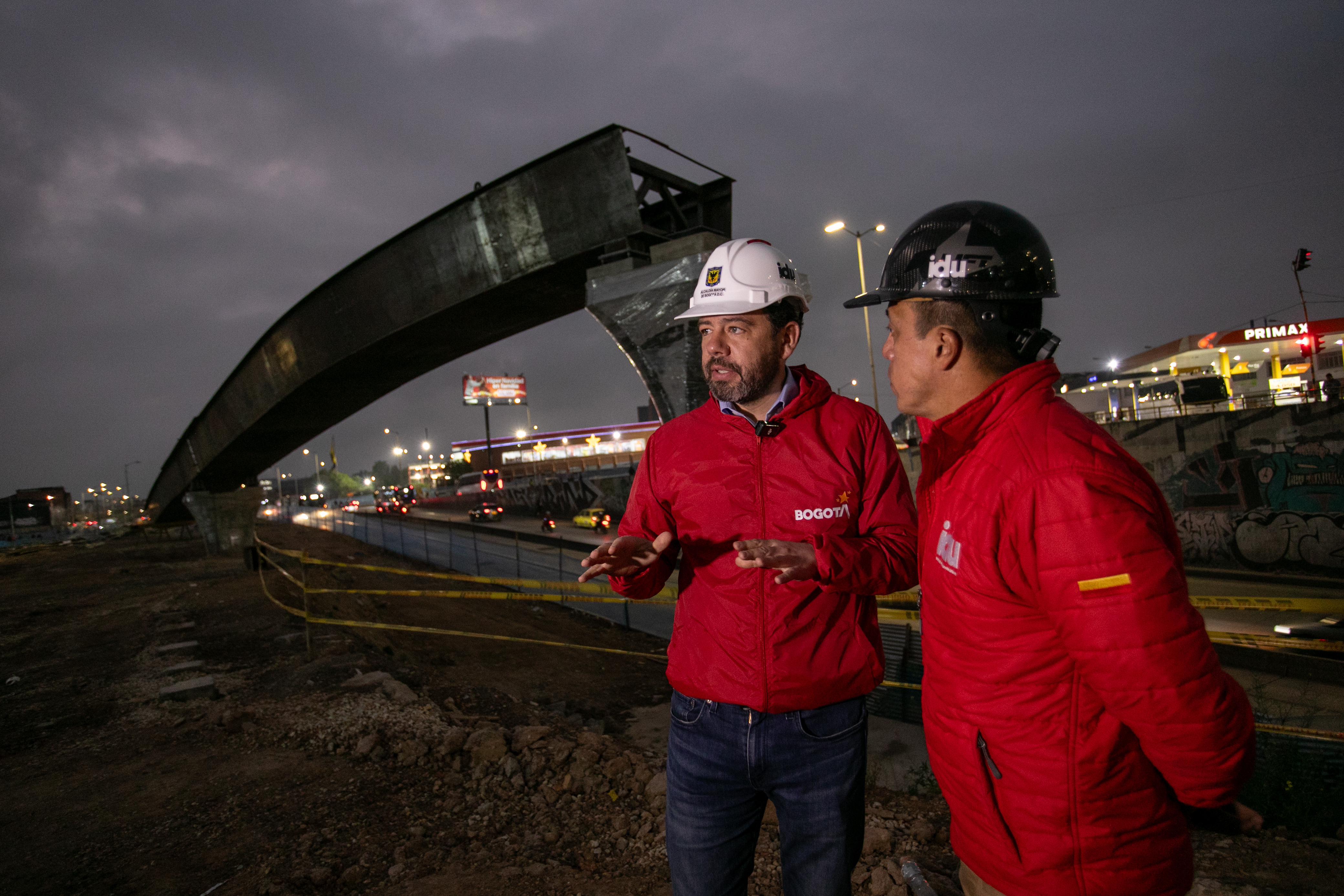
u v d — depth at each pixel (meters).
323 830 3.62
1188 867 1.08
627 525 1.95
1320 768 3.64
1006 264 1.16
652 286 10.69
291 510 81.44
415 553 27.61
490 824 3.66
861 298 1.37
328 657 7.39
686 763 1.73
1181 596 0.94
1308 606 5.32
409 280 14.30
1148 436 21.20
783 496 1.70
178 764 4.70
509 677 10.03
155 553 27.44
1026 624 1.07
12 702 6.61
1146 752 0.99
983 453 1.12
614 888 2.94
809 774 1.63
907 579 1.59
